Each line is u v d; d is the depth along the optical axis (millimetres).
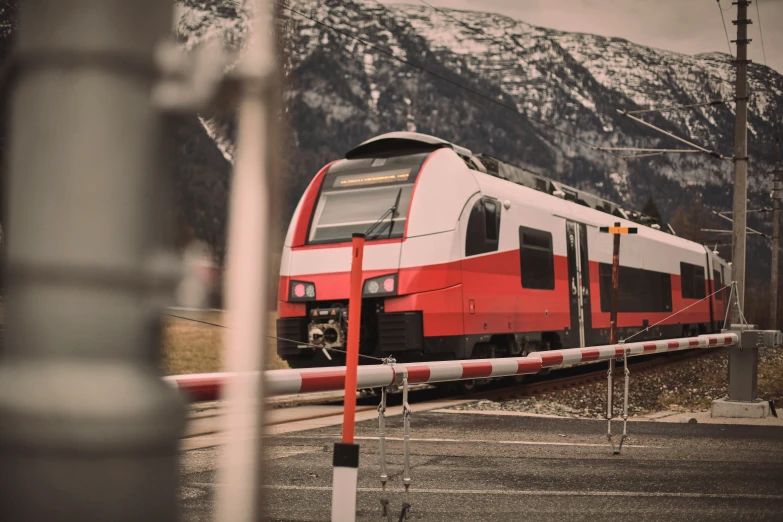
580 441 8766
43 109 1012
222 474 1046
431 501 5609
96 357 1010
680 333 27750
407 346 13188
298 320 13984
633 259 22641
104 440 974
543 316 16500
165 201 1014
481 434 9328
